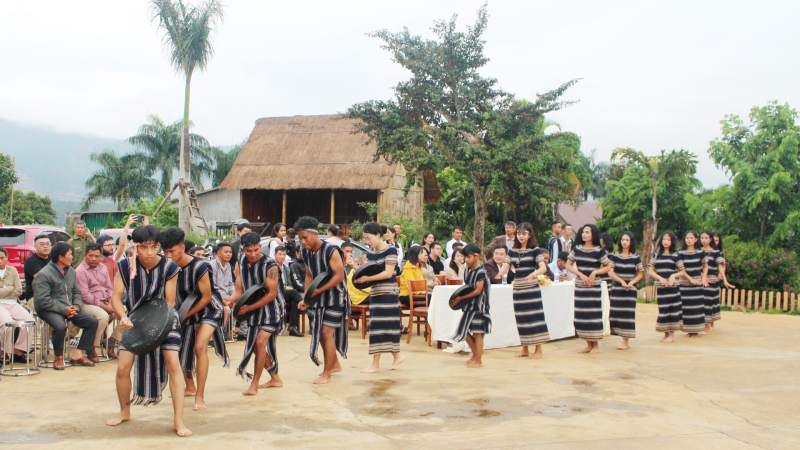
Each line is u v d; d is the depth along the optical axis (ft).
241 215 82.07
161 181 122.93
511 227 28.12
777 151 59.62
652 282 52.65
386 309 20.34
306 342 26.86
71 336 22.50
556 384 19.10
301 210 94.12
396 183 78.07
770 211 60.80
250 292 16.49
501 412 15.62
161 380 14.14
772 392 18.21
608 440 13.23
